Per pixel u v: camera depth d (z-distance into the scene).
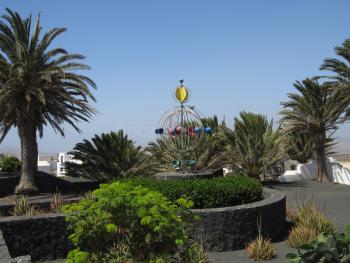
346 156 39.97
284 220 10.35
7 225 7.91
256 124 24.61
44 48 20.84
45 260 8.11
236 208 8.88
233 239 8.73
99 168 22.47
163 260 5.15
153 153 23.44
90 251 5.43
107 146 22.47
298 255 3.84
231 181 10.41
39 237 8.11
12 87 19.84
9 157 26.69
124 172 22.14
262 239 8.47
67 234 8.28
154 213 5.12
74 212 5.92
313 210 10.89
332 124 26.23
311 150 30.55
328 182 25.55
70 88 21.47
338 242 3.75
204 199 9.46
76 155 22.69
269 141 24.09
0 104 19.80
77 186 22.64
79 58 21.34
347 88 24.47
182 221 5.78
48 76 19.44
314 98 26.17
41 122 21.98
